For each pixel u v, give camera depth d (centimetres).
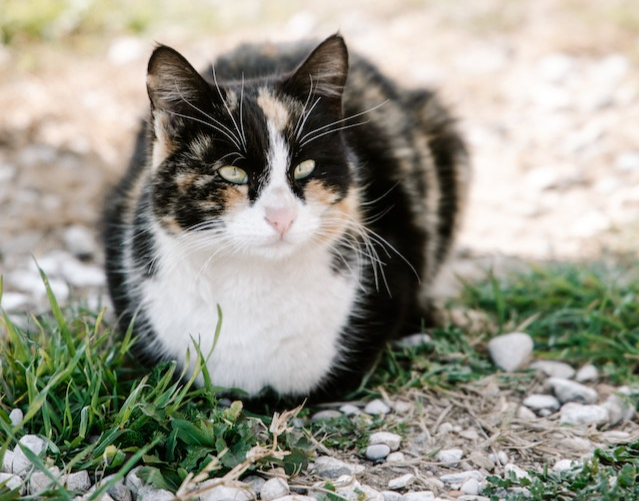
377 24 819
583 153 611
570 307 432
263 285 317
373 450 321
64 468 281
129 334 329
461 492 298
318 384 349
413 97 459
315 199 309
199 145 304
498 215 550
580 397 365
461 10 840
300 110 312
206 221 304
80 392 317
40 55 720
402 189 388
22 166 579
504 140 638
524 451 330
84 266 483
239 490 281
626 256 487
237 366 330
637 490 284
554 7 833
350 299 344
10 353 324
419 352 398
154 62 300
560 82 706
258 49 431
